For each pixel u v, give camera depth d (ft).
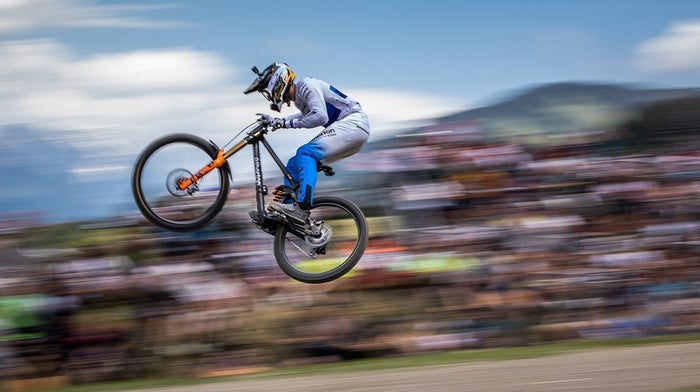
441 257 27.68
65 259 26.43
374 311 25.96
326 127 18.31
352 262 18.37
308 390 18.28
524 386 17.02
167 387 21.49
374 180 29.94
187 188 18.03
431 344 25.26
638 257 28.35
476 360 22.44
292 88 18.25
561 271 27.91
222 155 17.76
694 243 28.99
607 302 27.43
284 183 18.17
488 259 27.99
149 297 25.90
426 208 29.25
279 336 25.30
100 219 27.81
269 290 26.37
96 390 22.26
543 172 30.55
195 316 25.58
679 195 30.45
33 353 24.50
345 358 24.94
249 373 23.44
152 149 17.84
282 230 18.31
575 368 19.07
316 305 25.96
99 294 25.68
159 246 27.12
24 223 27.40
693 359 19.20
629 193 30.22
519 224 29.07
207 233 27.43
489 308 26.58
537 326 26.48
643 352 21.29
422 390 17.33
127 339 25.13
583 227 29.58
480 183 30.25
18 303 25.05
